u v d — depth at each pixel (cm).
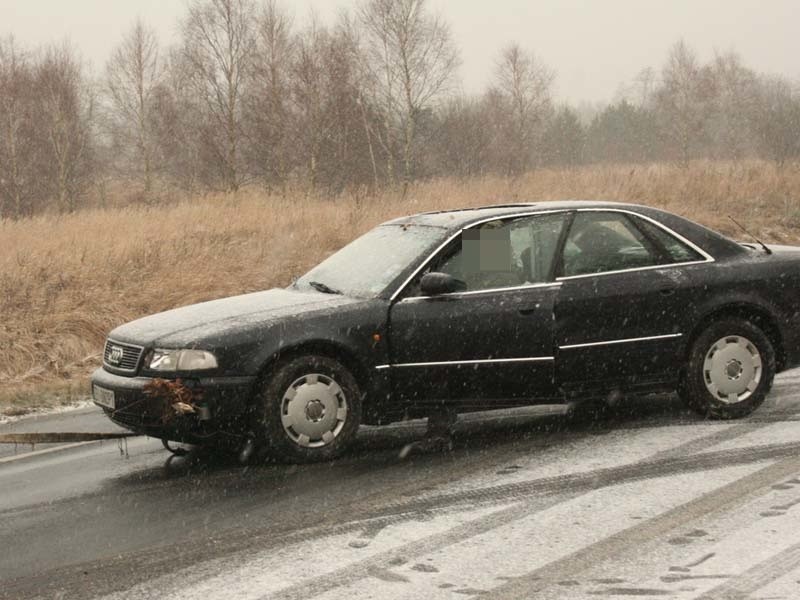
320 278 758
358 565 471
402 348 681
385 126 4744
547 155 6712
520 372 701
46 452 765
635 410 800
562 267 716
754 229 2058
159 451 745
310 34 4891
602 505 550
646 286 723
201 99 5109
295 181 4725
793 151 4094
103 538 531
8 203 5331
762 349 748
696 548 475
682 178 2536
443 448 701
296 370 661
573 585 434
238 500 593
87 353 1267
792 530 494
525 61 6022
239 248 1795
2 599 445
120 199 5825
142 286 1481
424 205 2303
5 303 1348
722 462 627
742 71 6838
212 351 649
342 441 676
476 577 449
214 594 441
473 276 704
